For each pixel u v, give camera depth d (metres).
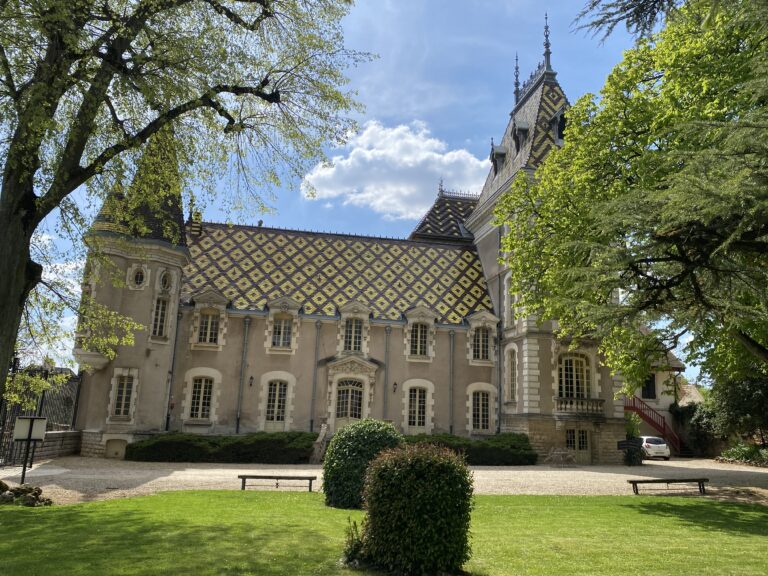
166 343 29.47
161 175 14.73
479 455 29.66
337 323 33.31
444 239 43.53
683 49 16.84
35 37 11.22
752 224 7.25
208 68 12.83
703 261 8.27
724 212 7.11
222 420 30.77
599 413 31.80
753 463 33.28
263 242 37.09
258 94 14.20
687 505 16.28
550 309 18.83
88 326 17.33
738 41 15.74
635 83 19.23
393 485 8.66
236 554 8.80
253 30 14.32
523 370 32.03
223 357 31.47
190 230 35.97
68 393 30.80
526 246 21.80
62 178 11.55
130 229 15.89
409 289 36.41
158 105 12.75
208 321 31.81
